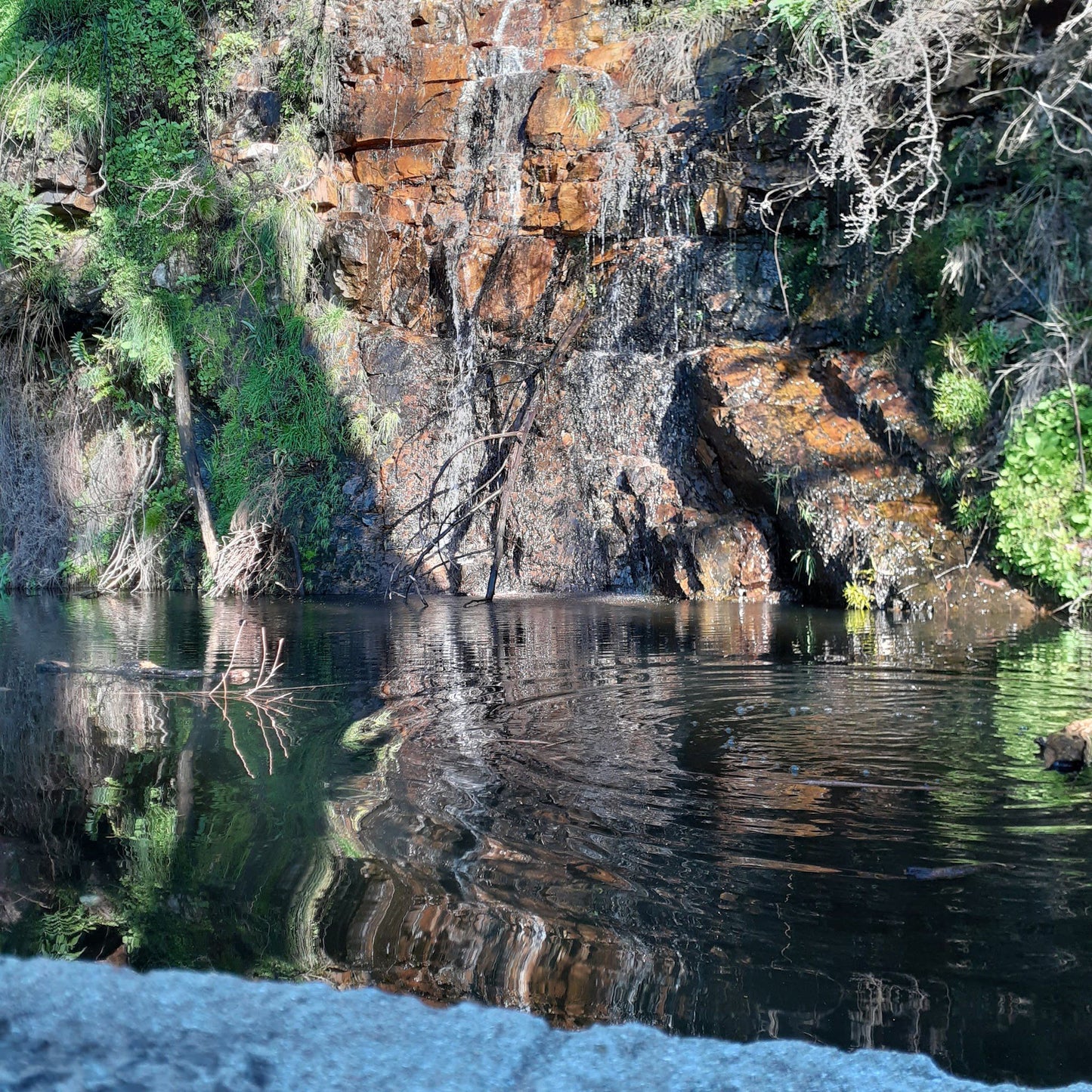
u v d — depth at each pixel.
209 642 10.20
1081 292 11.60
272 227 15.26
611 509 14.10
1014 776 5.38
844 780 5.34
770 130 13.70
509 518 14.63
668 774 5.46
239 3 16.34
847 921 3.65
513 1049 2.04
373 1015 2.15
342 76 16.12
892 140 12.77
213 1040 1.99
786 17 12.60
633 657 8.82
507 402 14.94
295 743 6.14
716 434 13.03
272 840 4.47
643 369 14.20
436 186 15.84
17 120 16.22
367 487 15.09
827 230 13.52
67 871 4.11
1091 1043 2.83
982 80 12.35
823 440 12.52
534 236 15.23
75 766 5.71
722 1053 2.06
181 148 16.38
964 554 11.73
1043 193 11.94
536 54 15.80
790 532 12.53
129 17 16.30
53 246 16.23
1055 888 3.94
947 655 8.75
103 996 2.17
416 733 6.36
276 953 3.34
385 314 15.81
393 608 12.80
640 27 15.62
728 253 13.94
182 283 15.67
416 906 3.75
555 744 6.07
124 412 16.45
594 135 15.12
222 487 15.35
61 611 12.98
